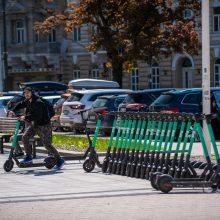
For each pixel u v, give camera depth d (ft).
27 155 119.75
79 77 435.94
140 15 293.64
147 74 404.16
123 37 293.84
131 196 88.28
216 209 77.71
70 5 320.09
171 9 304.09
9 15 450.71
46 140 120.06
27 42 445.78
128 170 107.76
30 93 118.93
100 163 118.32
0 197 89.45
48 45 439.22
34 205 82.53
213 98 186.91
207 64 119.55
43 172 116.98
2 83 409.90
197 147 152.46
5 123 161.27
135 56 293.84
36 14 443.73
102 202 83.71
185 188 94.22
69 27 311.06
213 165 97.14
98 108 207.82
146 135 104.78
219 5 374.43
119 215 74.69
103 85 291.38
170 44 297.12
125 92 230.07
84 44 429.79
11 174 115.75
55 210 78.64
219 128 186.70
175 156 96.37
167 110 185.98
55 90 308.60
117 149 111.65
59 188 97.14
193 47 302.25
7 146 172.04
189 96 188.03
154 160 102.78
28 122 119.44
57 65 440.45
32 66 447.83
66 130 244.63
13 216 75.56
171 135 98.99
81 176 110.32
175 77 393.91
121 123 110.73
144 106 199.72
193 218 72.33
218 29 376.27
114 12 295.89
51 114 121.49
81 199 86.43
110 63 302.25
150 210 77.51
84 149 151.43
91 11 297.53
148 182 101.55
